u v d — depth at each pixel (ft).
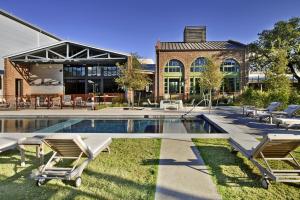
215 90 82.28
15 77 78.33
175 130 34.04
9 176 16.08
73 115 46.75
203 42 98.78
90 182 14.85
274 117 34.76
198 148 21.58
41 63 84.89
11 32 78.95
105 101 79.92
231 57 84.58
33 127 36.86
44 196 13.17
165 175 15.38
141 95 88.07
